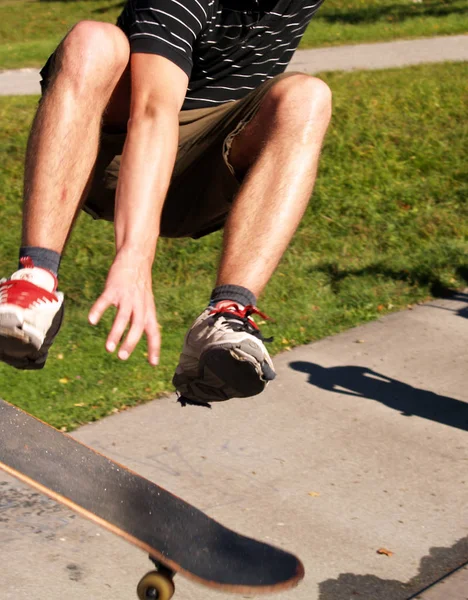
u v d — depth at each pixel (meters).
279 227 1.88
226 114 2.17
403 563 3.50
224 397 1.93
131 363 5.27
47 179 1.78
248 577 1.73
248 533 3.64
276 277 6.78
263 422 4.67
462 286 6.98
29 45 17.19
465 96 11.50
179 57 1.87
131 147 1.81
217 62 2.18
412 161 9.41
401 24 18.56
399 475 4.20
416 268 7.16
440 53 15.35
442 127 10.42
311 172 1.93
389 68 13.59
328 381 5.21
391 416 4.82
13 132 9.27
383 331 6.06
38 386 4.88
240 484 4.05
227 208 2.41
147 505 1.75
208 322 1.78
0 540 3.51
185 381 1.90
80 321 5.75
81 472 1.71
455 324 6.25
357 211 8.17
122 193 1.79
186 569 1.71
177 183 2.41
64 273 6.47
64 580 3.29
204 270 6.83
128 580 3.32
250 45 2.17
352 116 10.43
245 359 1.76
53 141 1.79
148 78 1.84
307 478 4.13
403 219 8.11
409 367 5.49
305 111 1.95
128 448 4.32
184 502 1.80
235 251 1.87
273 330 5.89
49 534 3.58
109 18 20.94
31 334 1.67
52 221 1.78
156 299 6.24
